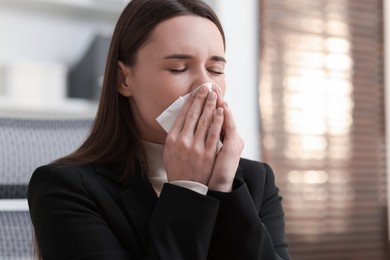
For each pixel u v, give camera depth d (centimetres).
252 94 248
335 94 272
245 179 112
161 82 95
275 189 117
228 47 243
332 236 266
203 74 96
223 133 100
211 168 94
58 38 250
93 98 231
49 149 132
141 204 97
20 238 121
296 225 258
